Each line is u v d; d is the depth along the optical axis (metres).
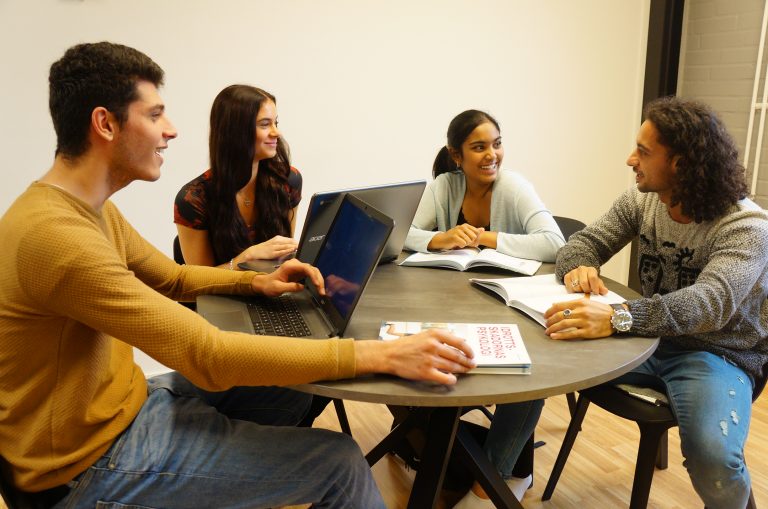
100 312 1.11
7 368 1.15
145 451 1.25
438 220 2.33
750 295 1.62
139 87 1.20
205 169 2.82
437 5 3.11
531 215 2.11
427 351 1.17
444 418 1.42
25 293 1.11
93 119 1.17
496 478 1.61
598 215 3.91
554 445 2.35
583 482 2.13
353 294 1.36
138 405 1.33
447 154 2.39
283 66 2.86
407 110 3.18
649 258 1.84
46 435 1.17
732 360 1.65
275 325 1.44
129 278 1.14
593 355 1.32
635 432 2.43
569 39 3.49
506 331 1.37
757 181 3.41
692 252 1.69
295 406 1.65
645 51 3.73
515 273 1.86
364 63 3.02
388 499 2.04
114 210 1.50
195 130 2.76
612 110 3.74
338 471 1.28
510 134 3.50
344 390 1.16
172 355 1.14
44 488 1.19
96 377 1.23
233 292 1.63
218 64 2.74
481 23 3.24
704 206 1.61
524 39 3.38
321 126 3.01
